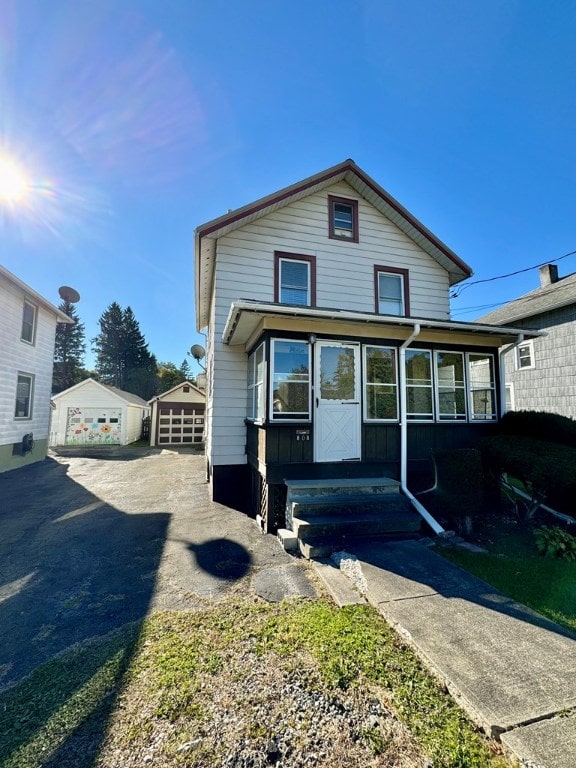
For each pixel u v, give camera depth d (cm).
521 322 1206
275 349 555
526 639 251
